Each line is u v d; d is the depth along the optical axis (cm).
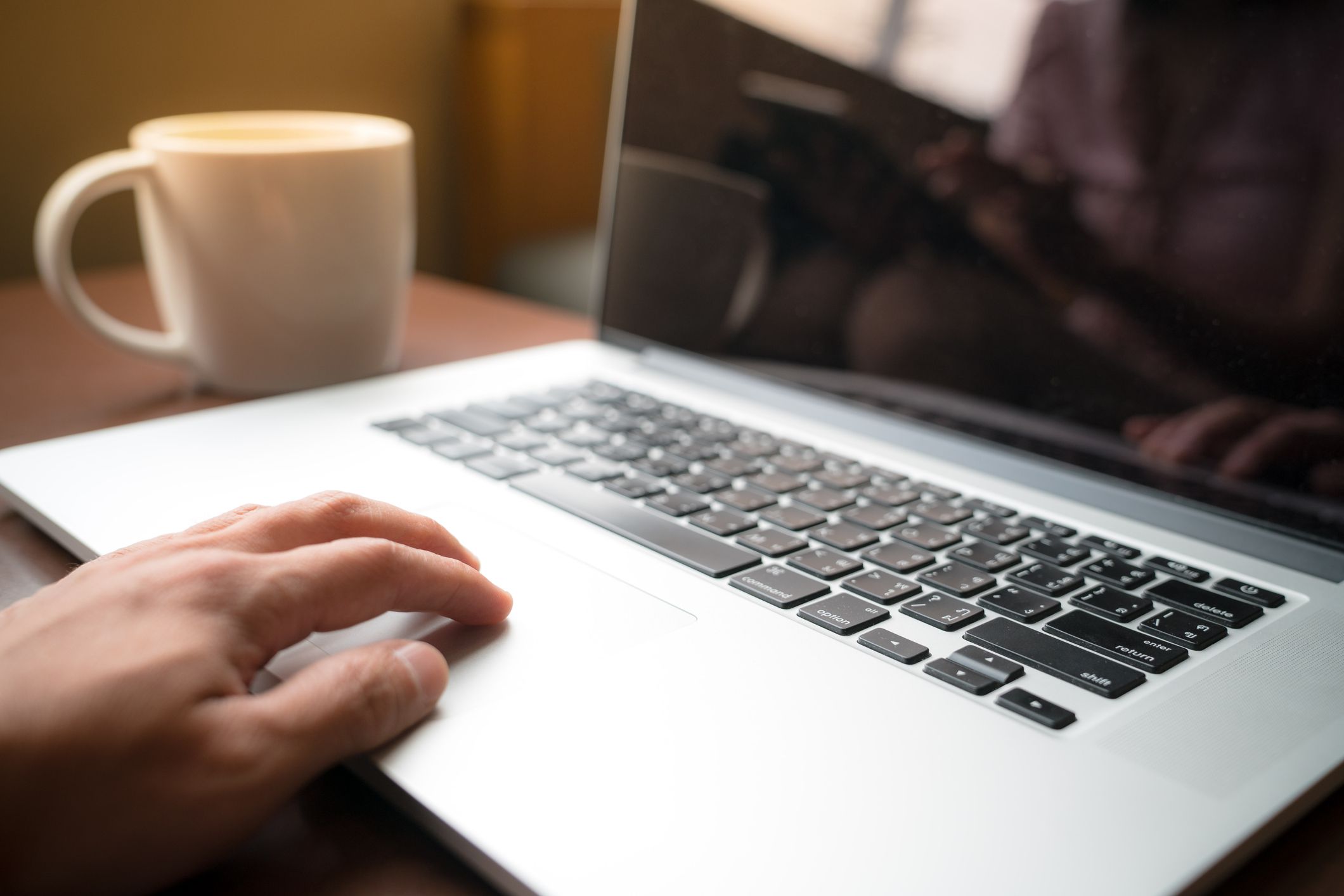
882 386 59
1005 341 54
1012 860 27
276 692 30
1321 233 44
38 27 100
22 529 49
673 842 27
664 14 68
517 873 26
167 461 53
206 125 72
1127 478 50
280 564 33
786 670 35
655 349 71
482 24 135
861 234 59
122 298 91
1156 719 33
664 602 40
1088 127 50
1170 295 48
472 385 67
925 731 32
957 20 54
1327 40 43
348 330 69
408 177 71
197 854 27
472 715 32
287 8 118
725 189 66
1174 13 47
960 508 49
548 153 147
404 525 39
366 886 28
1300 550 44
